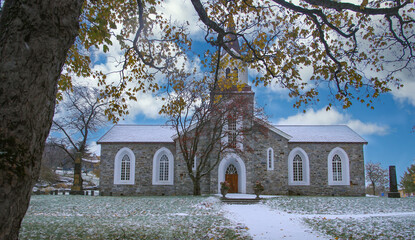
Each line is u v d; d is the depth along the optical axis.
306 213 16.55
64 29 3.67
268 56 10.52
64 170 59.78
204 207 17.59
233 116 26.42
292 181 31.22
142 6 9.55
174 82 12.50
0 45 3.34
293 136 32.88
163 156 31.91
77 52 9.73
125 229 9.39
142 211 15.66
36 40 3.41
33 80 3.35
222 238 8.55
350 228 10.20
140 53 10.35
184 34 11.27
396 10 8.38
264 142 29.67
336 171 31.66
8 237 3.08
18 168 3.12
